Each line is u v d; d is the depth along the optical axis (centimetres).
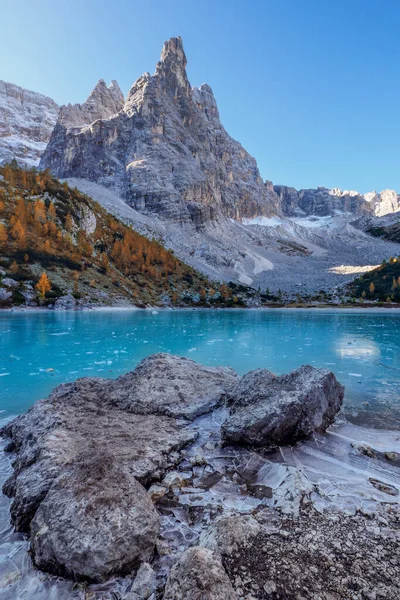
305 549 330
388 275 11906
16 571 331
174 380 872
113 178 18388
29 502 407
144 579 301
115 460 445
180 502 440
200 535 362
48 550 332
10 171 9981
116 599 295
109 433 601
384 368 1416
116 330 2922
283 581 282
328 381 783
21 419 693
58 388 833
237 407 745
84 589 306
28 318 3781
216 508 422
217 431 691
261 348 1998
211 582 264
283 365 1494
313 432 661
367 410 851
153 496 446
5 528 404
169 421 714
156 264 10962
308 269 18525
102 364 1466
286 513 402
